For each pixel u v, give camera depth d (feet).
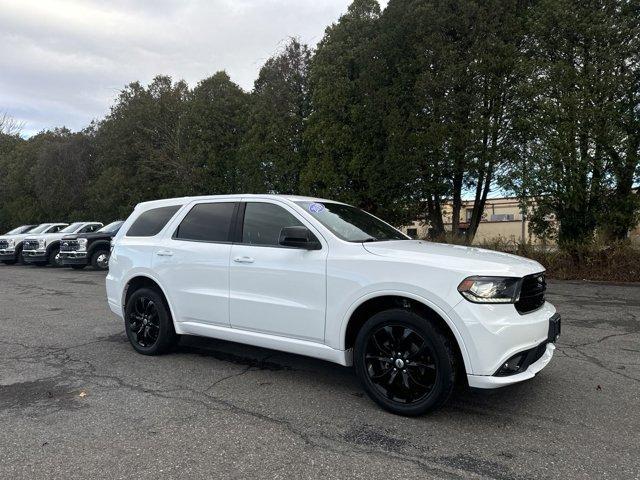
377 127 50.62
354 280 13.05
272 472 9.87
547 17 40.70
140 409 13.23
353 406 13.37
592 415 12.62
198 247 16.80
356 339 13.23
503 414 12.74
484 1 45.50
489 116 46.29
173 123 85.20
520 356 11.85
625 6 38.78
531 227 45.93
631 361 17.34
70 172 102.73
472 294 11.55
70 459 10.46
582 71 40.16
